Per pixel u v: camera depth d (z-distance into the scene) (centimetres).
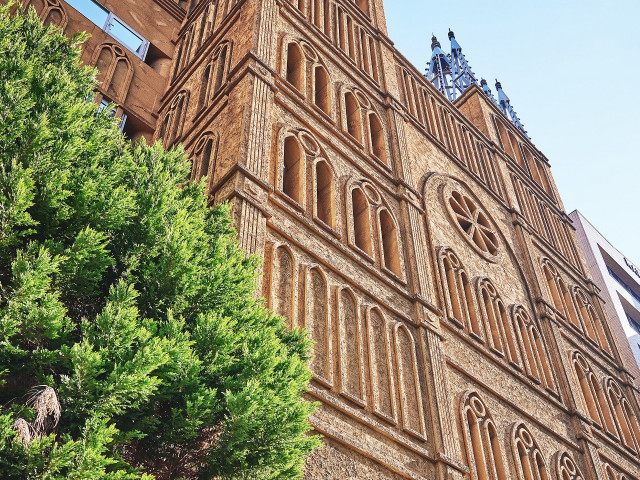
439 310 2002
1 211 784
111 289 844
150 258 962
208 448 860
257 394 848
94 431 716
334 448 1422
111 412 762
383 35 2948
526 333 2495
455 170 2819
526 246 2917
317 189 1998
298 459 922
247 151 1725
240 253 1184
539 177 3753
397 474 1523
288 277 1617
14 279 759
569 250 3462
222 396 895
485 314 2303
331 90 2308
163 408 881
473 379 2011
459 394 1917
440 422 1700
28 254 788
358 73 2559
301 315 1580
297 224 1739
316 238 1773
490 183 3097
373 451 1491
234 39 2266
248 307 1063
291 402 902
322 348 1581
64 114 923
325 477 1354
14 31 1060
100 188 929
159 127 2453
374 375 1653
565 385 2480
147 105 2555
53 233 865
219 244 1123
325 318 1638
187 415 841
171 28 2953
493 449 1930
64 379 741
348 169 2106
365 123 2386
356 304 1745
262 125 1833
